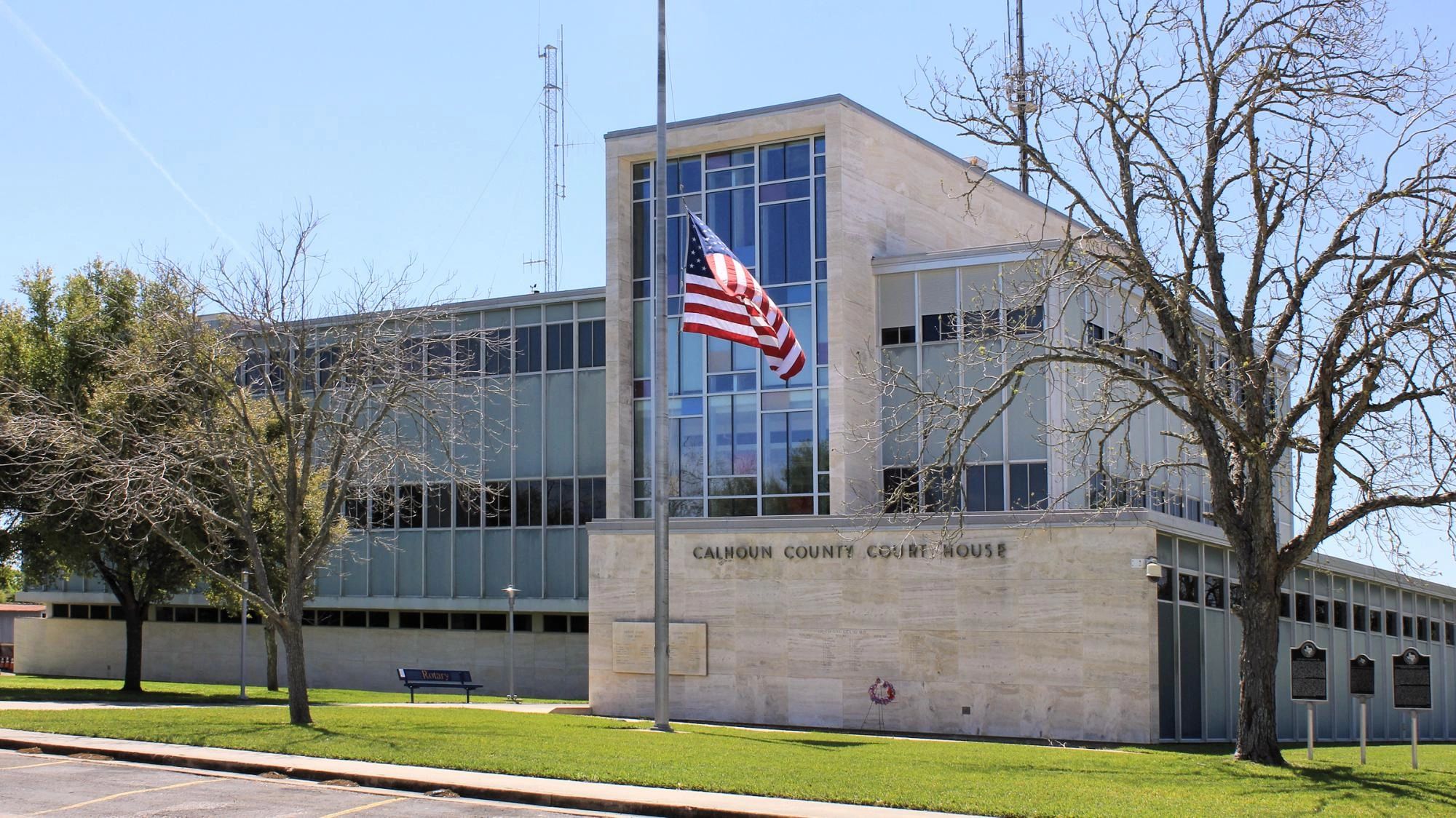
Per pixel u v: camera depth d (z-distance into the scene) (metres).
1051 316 35.56
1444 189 20.77
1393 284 21.52
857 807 16.84
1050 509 28.30
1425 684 21.88
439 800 17.88
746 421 38.88
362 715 29.09
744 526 33.03
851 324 37.56
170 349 27.92
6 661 67.12
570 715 33.19
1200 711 31.75
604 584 34.56
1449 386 20.08
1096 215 22.89
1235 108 22.52
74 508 35.53
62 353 38.69
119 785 18.53
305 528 39.75
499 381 49.75
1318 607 39.31
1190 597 31.84
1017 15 38.09
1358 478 21.95
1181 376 21.72
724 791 18.12
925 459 37.25
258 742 22.53
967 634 30.45
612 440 39.53
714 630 33.03
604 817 16.77
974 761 21.86
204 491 28.98
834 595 31.88
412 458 29.73
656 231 28.27
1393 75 22.12
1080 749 25.92
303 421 28.91
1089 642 29.27
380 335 32.47
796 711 31.92
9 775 19.41
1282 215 22.42
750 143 39.50
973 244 44.88
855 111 38.69
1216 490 22.55
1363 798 17.62
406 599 50.84
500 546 49.53
